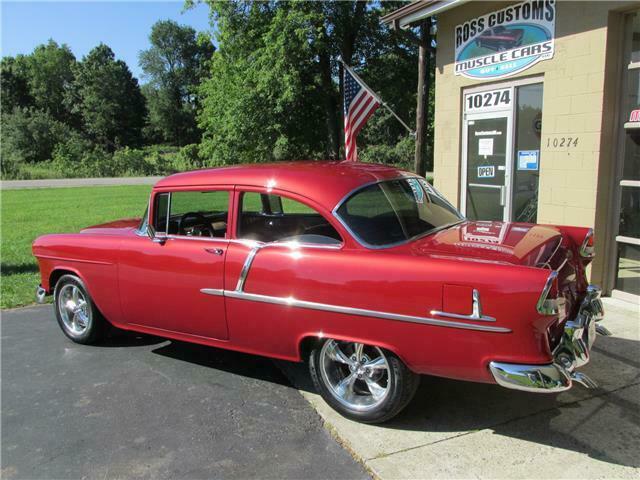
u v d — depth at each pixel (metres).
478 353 2.79
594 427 3.17
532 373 2.66
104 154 46.59
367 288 3.07
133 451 3.19
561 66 5.67
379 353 3.30
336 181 3.50
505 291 2.68
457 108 7.21
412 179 3.99
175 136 91.19
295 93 20.06
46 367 4.55
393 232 3.32
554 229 3.62
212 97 24.66
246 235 3.85
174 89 94.19
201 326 3.98
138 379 4.24
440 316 2.85
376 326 3.08
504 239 3.27
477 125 7.00
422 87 10.55
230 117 21.88
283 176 3.68
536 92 6.12
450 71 7.25
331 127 23.61
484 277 2.74
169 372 4.36
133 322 4.48
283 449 3.13
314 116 23.67
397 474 2.81
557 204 5.86
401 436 3.19
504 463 2.86
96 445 3.28
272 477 2.86
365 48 24.06
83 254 4.67
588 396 3.55
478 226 3.74
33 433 3.46
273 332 3.55
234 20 22.20
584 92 5.45
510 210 6.64
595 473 2.73
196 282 3.89
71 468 3.04
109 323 4.98
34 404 3.87
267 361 4.54
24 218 14.59
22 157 55.69
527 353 2.69
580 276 3.49
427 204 3.87
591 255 3.63
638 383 3.68
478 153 7.05
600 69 5.27
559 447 2.98
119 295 4.46
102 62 90.38
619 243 5.48
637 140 5.24
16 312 6.27
